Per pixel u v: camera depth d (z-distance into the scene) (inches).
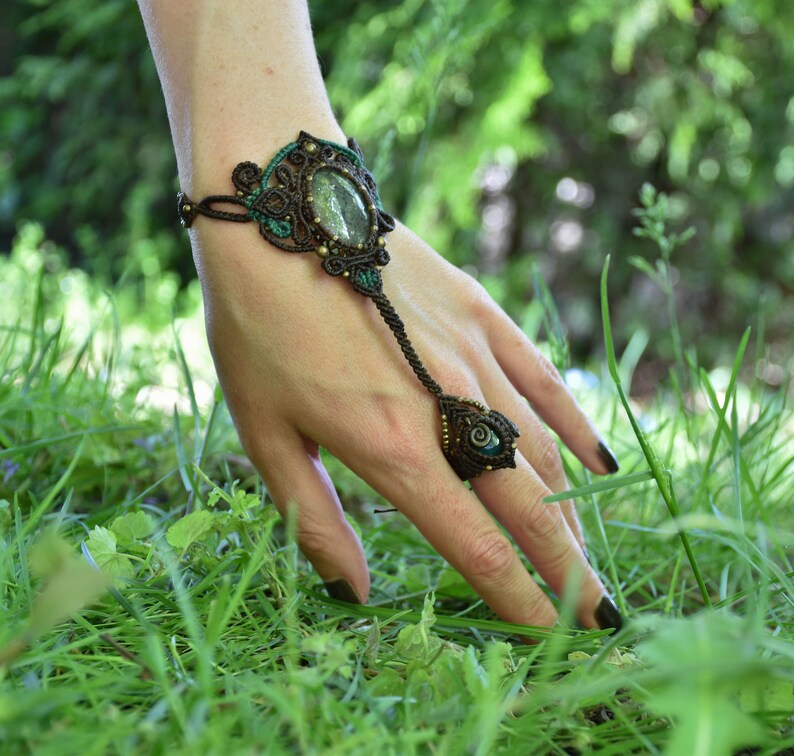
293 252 13.9
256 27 14.6
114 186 74.0
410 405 14.1
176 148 14.8
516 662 12.3
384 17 59.8
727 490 22.9
